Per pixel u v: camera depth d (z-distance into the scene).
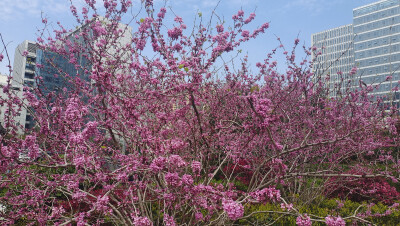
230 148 5.66
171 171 3.36
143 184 3.76
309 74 8.05
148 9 5.33
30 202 4.12
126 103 3.91
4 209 5.00
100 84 3.92
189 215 5.02
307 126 7.23
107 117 4.24
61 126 3.72
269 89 7.97
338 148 7.57
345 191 8.15
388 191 7.58
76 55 6.37
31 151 3.14
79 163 3.20
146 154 4.00
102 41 5.94
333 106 7.70
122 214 4.03
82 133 2.95
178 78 4.68
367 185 7.57
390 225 5.88
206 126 5.43
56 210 3.54
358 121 6.74
